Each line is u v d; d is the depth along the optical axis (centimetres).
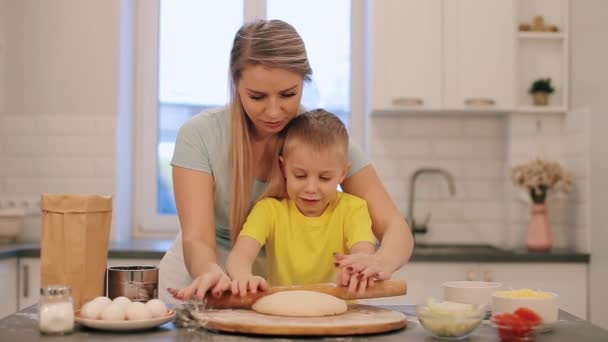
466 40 336
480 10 336
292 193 157
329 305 124
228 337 114
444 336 114
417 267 303
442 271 304
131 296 133
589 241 311
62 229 132
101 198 136
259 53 146
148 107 375
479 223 359
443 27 336
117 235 349
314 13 375
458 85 335
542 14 350
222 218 173
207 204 157
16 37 349
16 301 301
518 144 346
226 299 128
